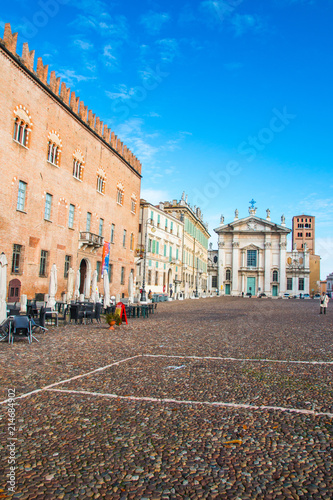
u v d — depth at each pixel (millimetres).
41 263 31828
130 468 5141
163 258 65750
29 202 29750
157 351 13219
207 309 39531
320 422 6680
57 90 33469
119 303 22141
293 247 110062
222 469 5125
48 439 5961
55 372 9938
